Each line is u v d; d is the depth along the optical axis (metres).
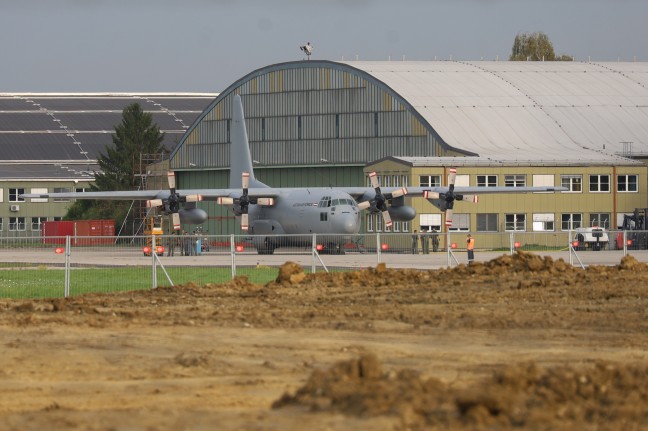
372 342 84.50
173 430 53.75
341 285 128.75
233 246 157.62
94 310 105.25
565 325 92.06
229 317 99.75
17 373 72.38
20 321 97.44
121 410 59.72
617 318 95.56
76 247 184.75
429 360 75.88
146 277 160.50
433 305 107.44
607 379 60.88
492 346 82.00
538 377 61.06
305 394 58.56
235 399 62.94
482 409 53.41
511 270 135.25
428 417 53.22
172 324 95.44
